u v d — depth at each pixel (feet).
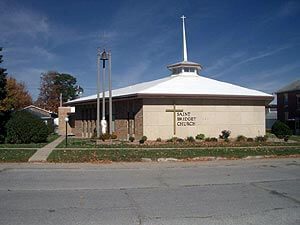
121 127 109.50
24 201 29.68
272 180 40.81
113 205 28.48
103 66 107.24
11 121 88.69
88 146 81.05
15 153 64.08
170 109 99.66
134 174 45.29
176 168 51.34
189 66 124.47
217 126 105.29
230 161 59.47
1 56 96.27
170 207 27.94
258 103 111.45
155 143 89.86
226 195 32.50
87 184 37.76
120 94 108.47
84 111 140.15
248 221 24.26
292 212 26.63
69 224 23.27
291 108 200.34
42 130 91.71
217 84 116.88
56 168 50.21
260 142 95.61
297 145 85.87
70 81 310.65
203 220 24.41
